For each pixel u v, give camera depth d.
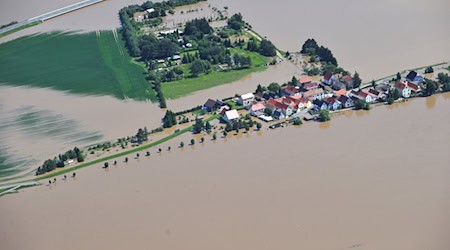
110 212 161.62
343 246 138.88
